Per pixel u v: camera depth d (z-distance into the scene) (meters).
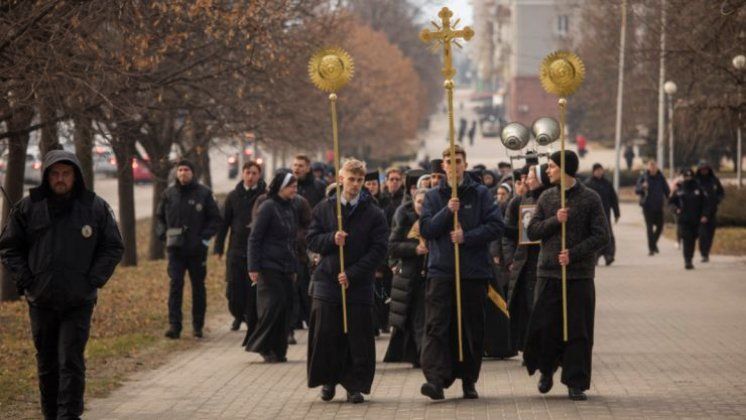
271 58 23.62
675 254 37.91
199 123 29.06
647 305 24.00
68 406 11.64
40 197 11.70
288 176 17.09
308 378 13.65
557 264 13.19
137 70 21.33
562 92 13.34
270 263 17.00
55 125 20.77
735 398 13.20
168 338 19.88
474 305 13.29
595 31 70.44
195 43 24.53
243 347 18.83
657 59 34.47
